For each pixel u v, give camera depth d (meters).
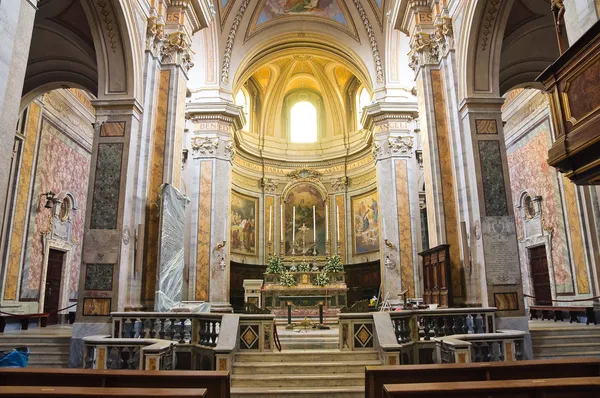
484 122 9.46
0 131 4.88
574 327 10.35
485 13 9.23
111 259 8.56
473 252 9.26
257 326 7.95
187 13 11.30
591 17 4.53
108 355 7.11
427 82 10.94
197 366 7.75
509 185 9.16
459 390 3.54
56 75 11.80
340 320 8.09
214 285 16.66
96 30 9.05
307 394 6.61
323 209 23.89
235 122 18.88
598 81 3.52
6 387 3.55
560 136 3.94
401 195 17.25
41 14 9.75
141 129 9.62
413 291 16.39
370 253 21.86
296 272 18.73
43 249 13.25
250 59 19.55
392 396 3.52
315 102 25.73
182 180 17.58
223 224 17.39
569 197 13.25
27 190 12.59
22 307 12.23
